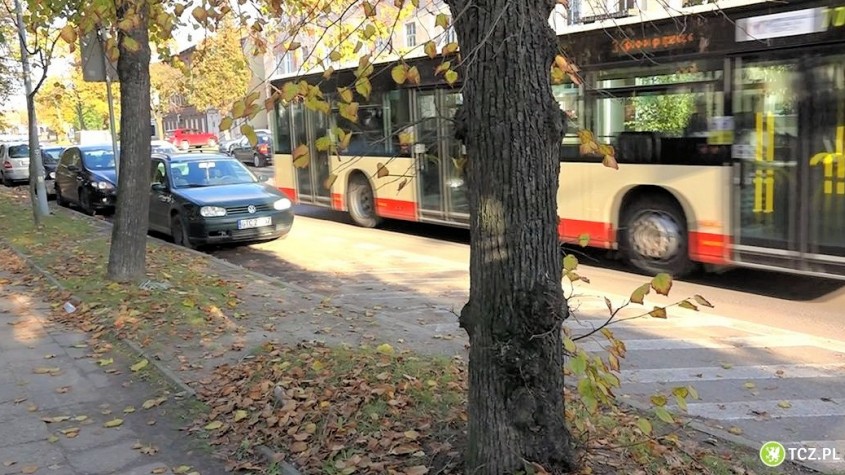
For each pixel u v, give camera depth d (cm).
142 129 862
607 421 455
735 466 412
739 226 854
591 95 994
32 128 1422
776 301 830
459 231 1438
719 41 851
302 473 397
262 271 1059
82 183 1808
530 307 335
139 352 619
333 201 1570
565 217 1058
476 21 331
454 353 616
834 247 773
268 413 470
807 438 466
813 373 585
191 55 1160
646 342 678
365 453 410
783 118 804
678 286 912
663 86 915
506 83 326
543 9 334
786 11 786
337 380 514
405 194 1362
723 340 680
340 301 851
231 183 1327
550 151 336
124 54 822
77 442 454
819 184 780
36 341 667
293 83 376
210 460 428
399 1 506
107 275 877
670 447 425
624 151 967
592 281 951
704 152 880
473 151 338
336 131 388
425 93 1258
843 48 749
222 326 691
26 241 1240
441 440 418
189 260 1062
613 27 949
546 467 349
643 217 970
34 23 1005
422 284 948
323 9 621
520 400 344
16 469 417
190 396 524
